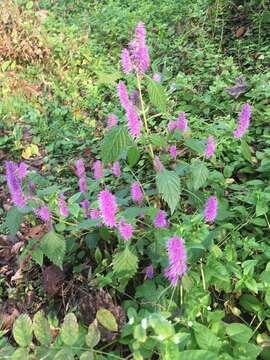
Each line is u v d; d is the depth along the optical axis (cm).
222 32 93
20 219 46
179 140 55
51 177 72
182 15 105
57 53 103
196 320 38
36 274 56
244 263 40
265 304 40
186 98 77
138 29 40
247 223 48
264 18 93
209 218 40
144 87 82
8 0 111
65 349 34
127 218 42
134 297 44
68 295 50
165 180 40
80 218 49
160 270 45
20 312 52
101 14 113
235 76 79
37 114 90
